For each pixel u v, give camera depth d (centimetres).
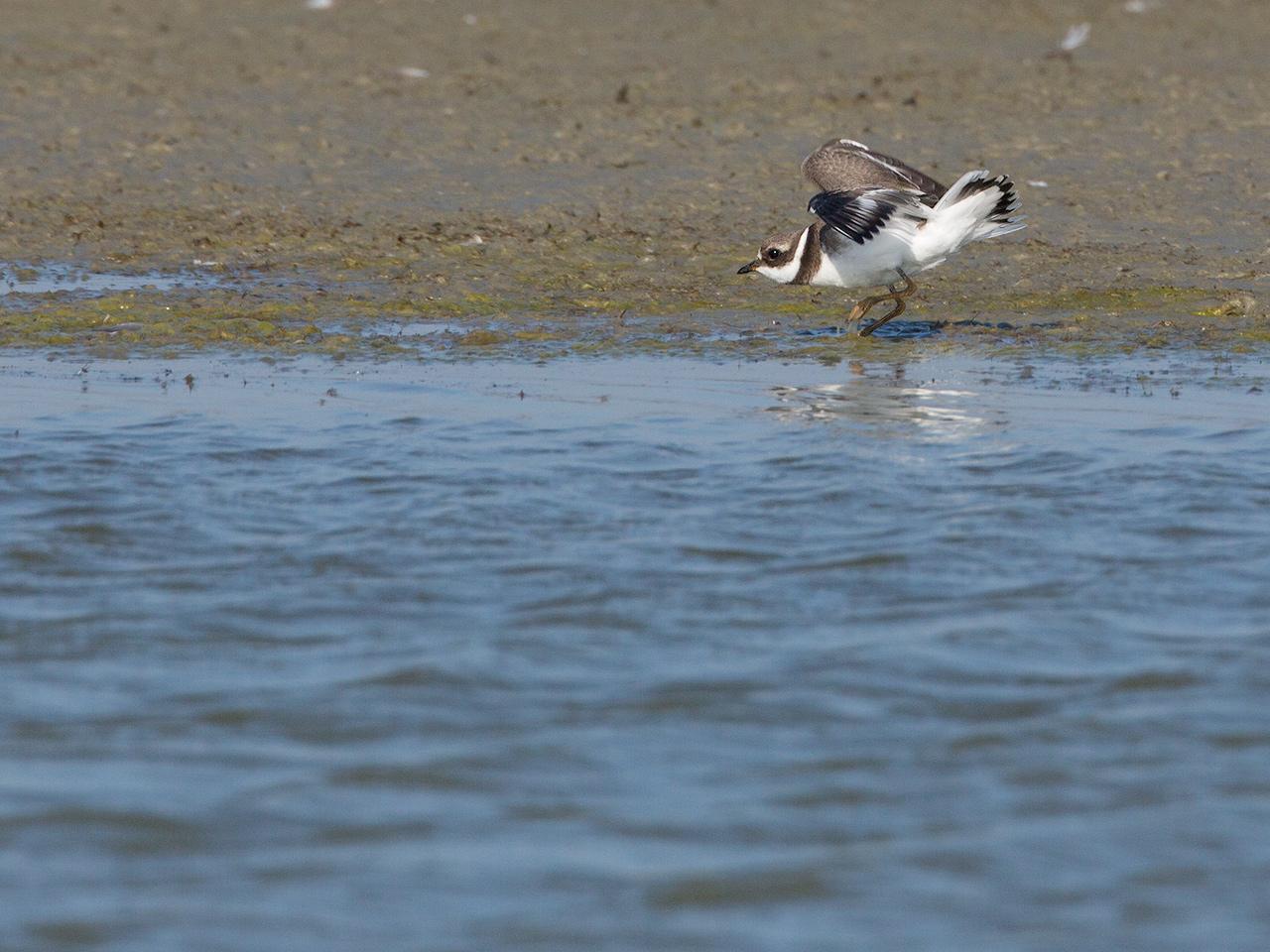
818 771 961
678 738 998
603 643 1124
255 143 2820
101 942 805
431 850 884
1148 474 1436
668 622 1155
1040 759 971
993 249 2311
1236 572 1229
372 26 3541
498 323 2025
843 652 1106
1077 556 1260
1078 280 2181
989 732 1002
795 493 1400
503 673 1080
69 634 1139
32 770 963
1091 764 965
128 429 1572
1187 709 1025
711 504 1377
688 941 809
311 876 862
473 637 1133
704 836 896
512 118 2961
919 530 1316
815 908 834
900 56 3384
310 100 3058
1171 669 1077
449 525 1333
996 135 2850
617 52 3388
